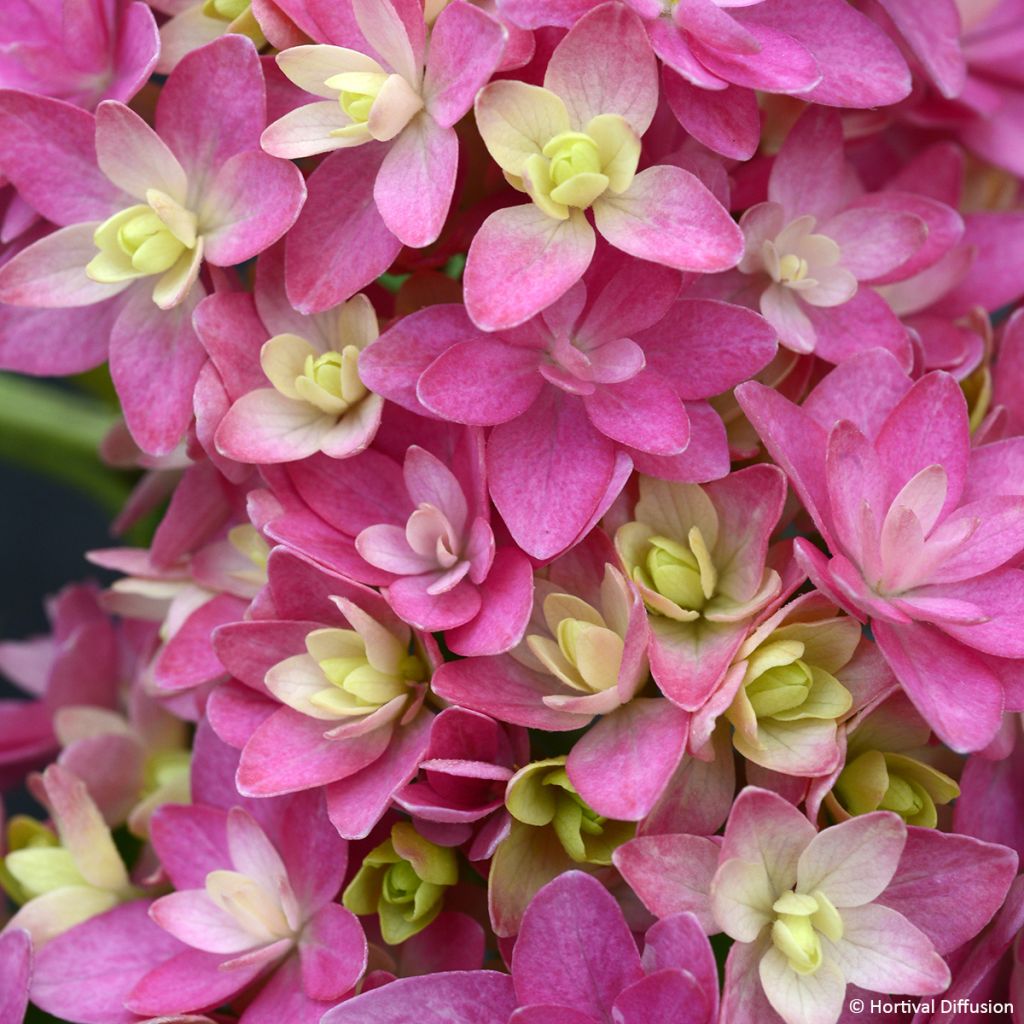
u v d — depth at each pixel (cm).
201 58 41
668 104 41
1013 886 41
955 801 41
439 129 40
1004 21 46
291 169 41
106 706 49
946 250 43
